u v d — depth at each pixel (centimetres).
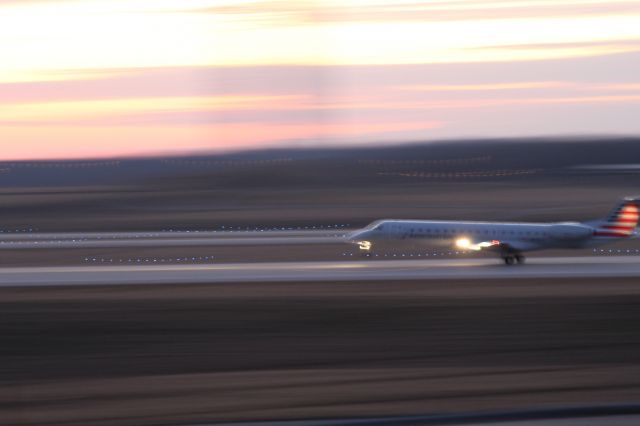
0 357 12419
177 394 10031
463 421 8156
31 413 9262
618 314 14812
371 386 10325
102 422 8775
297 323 14325
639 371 11169
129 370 11612
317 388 10238
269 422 8325
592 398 9569
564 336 13375
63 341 13288
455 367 11531
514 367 11488
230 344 13025
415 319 14550
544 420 8162
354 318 14625
